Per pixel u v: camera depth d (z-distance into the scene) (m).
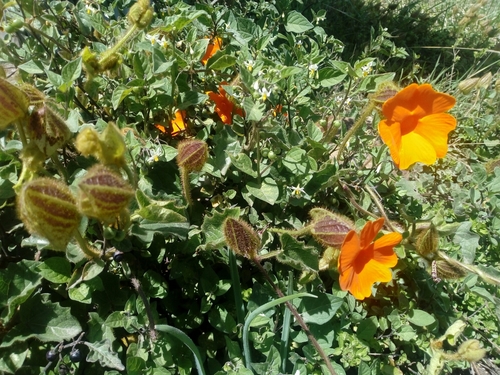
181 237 0.19
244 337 0.20
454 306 0.27
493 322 0.27
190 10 0.28
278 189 0.24
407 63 0.54
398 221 0.29
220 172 0.23
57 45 0.24
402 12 0.57
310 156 0.24
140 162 0.22
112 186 0.14
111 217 0.15
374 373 0.22
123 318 0.20
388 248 0.20
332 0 0.56
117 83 0.23
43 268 0.19
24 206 0.14
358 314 0.23
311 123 0.25
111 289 0.21
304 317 0.22
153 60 0.22
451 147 0.39
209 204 0.26
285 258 0.21
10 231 0.21
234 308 0.23
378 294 0.25
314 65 0.25
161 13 0.31
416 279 0.26
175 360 0.21
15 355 0.18
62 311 0.19
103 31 0.25
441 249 0.27
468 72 0.52
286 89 0.26
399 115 0.20
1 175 0.19
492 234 0.29
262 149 0.24
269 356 0.20
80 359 0.20
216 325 0.22
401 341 0.25
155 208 0.19
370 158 0.30
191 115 0.26
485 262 0.29
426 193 0.33
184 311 0.23
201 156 0.21
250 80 0.22
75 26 0.27
